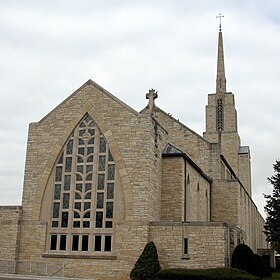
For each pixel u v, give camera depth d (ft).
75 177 107.04
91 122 109.19
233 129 262.26
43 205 107.45
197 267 92.27
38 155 110.83
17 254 104.99
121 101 107.04
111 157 105.09
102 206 102.83
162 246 95.55
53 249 104.01
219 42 288.92
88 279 93.40
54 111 112.57
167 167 109.09
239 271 85.81
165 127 144.87
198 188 124.36
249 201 205.36
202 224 94.07
